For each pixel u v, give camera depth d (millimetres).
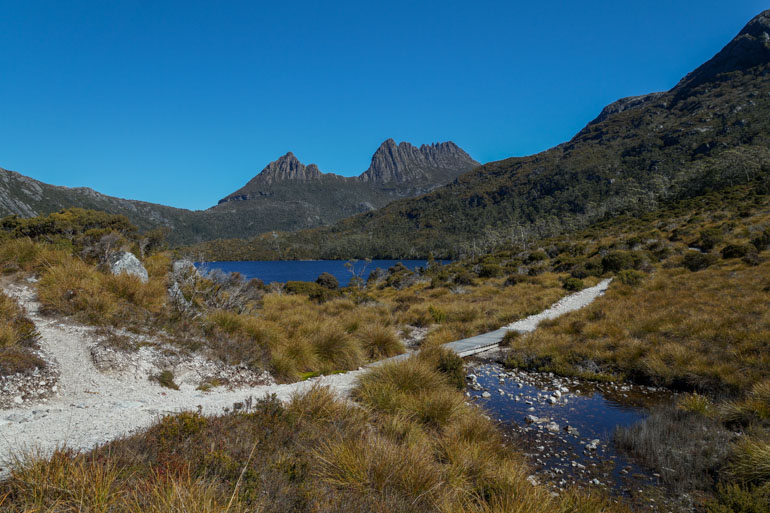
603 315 13609
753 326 9570
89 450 3410
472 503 3664
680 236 37781
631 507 4359
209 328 8750
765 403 6168
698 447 5516
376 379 7176
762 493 4176
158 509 2434
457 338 13547
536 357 10758
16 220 19719
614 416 7141
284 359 8281
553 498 4258
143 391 5980
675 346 9281
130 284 8992
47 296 7656
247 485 2980
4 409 4613
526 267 35125
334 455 3922
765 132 133625
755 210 40438
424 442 4938
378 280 47062
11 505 2451
